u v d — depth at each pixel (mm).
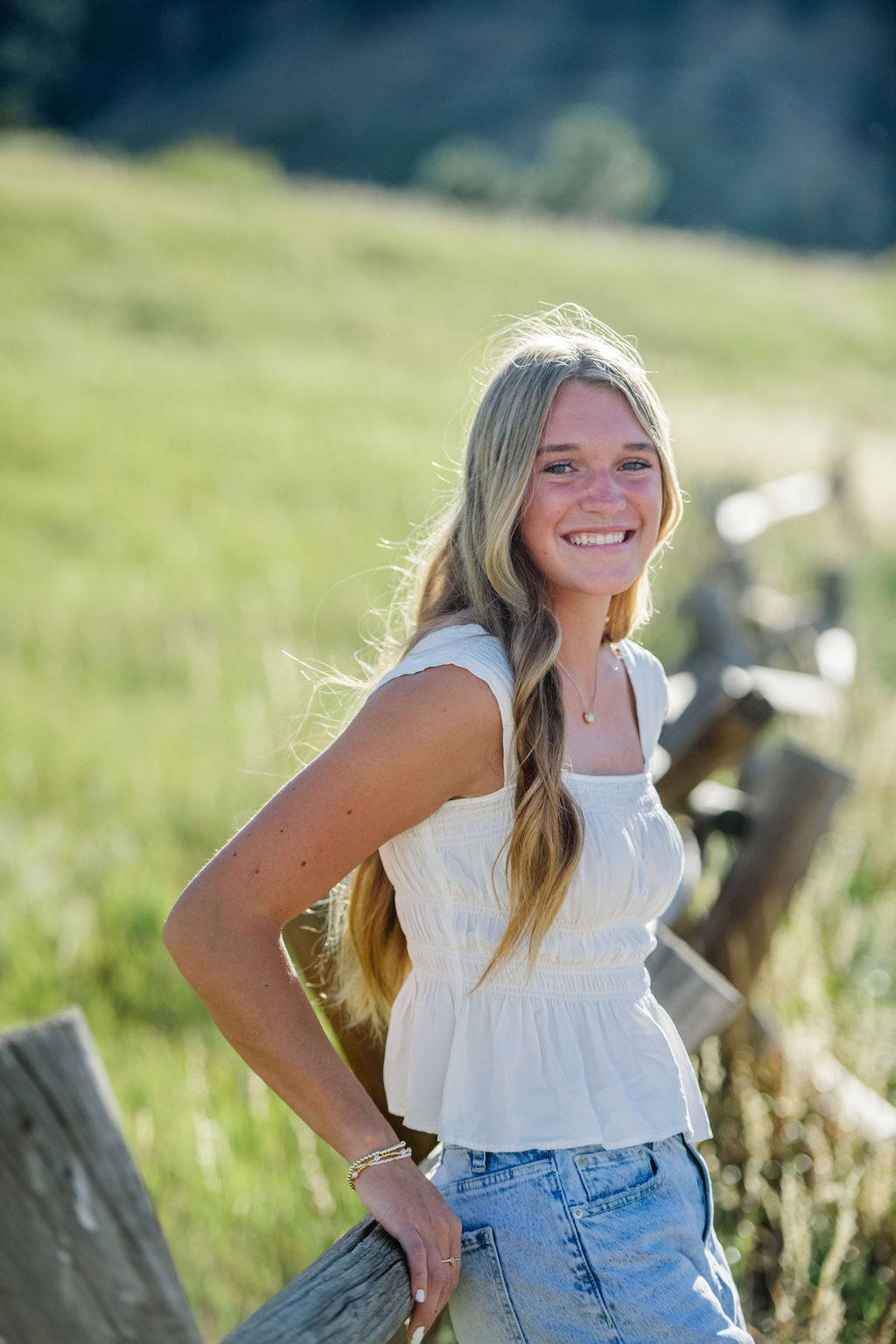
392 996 2396
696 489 13602
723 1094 3887
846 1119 3699
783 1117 3699
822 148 102188
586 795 2141
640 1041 2164
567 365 2217
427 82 108500
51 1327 1206
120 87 111062
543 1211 1976
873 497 14055
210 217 31781
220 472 15570
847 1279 3287
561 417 2193
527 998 2090
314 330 25250
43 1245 1228
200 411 18391
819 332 30828
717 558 8242
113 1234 1266
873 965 5121
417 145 101438
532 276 31391
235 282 27438
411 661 2027
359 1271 1689
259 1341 1485
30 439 15906
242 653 9414
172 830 6512
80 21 111625
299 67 111312
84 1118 1290
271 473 15680
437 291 29281
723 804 4461
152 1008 4730
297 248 30547
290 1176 3545
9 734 7734
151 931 5227
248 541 12766
